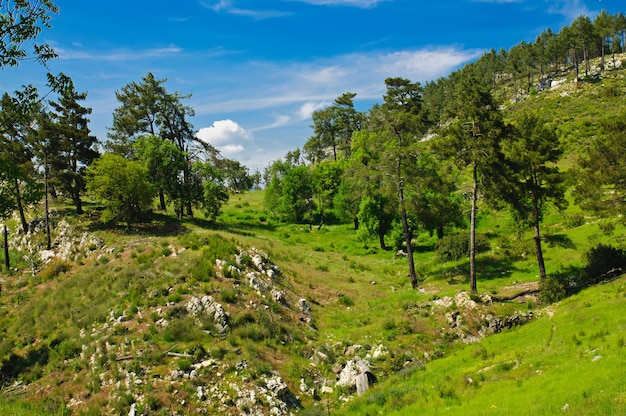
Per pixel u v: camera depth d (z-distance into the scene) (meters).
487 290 32.72
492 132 31.59
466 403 15.53
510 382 16.64
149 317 23.58
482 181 33.94
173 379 18.73
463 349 23.81
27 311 29.23
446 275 39.19
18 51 14.20
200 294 25.84
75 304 27.64
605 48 168.75
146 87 59.03
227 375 19.34
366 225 52.41
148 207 51.31
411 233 50.69
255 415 17.48
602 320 22.06
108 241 42.59
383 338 25.34
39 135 45.78
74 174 48.78
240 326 23.70
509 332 24.98
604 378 13.49
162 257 31.23
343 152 102.75
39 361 21.97
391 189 37.50
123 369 19.48
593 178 31.86
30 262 41.72
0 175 17.48
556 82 147.88
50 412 17.80
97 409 17.42
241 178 128.50
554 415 12.09
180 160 56.38
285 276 35.06
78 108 52.09
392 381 20.50
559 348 19.88
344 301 33.38
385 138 38.91
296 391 19.83
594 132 83.25
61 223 46.88
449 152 33.66
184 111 61.34
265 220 69.50
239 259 31.34
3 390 20.22
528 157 32.38
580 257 36.56
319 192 68.06
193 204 58.34
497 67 182.00
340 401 19.53
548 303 29.42
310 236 59.41
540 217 38.22
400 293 35.91
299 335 25.45
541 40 173.38
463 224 47.47
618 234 39.66
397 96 77.44
